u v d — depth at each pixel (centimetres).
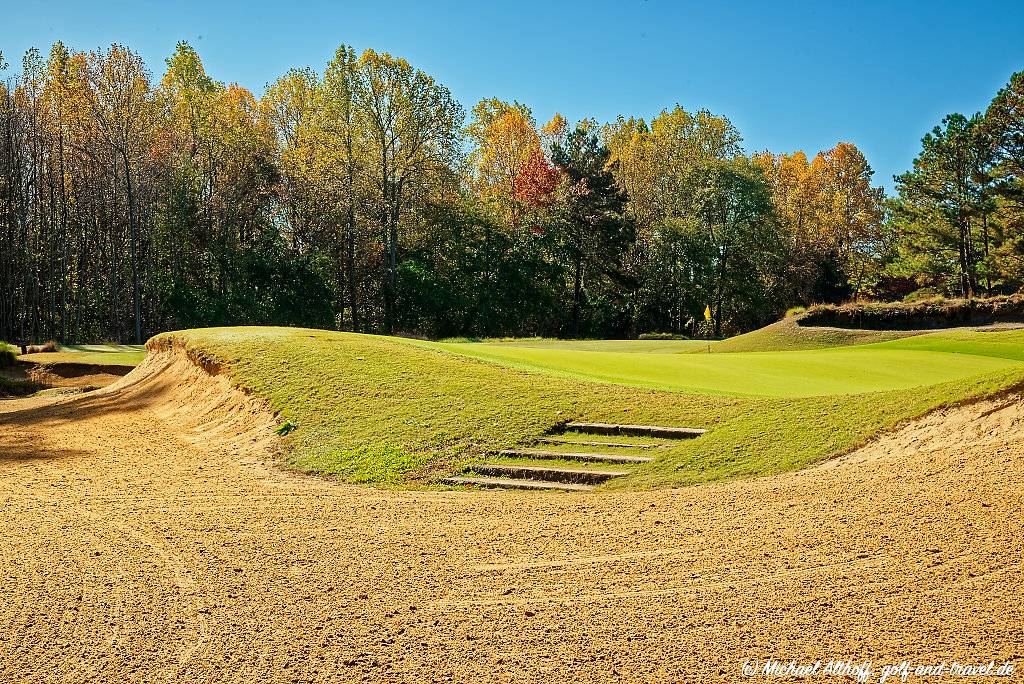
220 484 1177
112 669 564
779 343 3347
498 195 5991
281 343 1970
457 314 5438
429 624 622
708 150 6450
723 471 1072
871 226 7631
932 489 824
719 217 5981
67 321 4984
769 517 809
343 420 1466
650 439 1258
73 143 4875
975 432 983
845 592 614
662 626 590
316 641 600
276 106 6031
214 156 5491
